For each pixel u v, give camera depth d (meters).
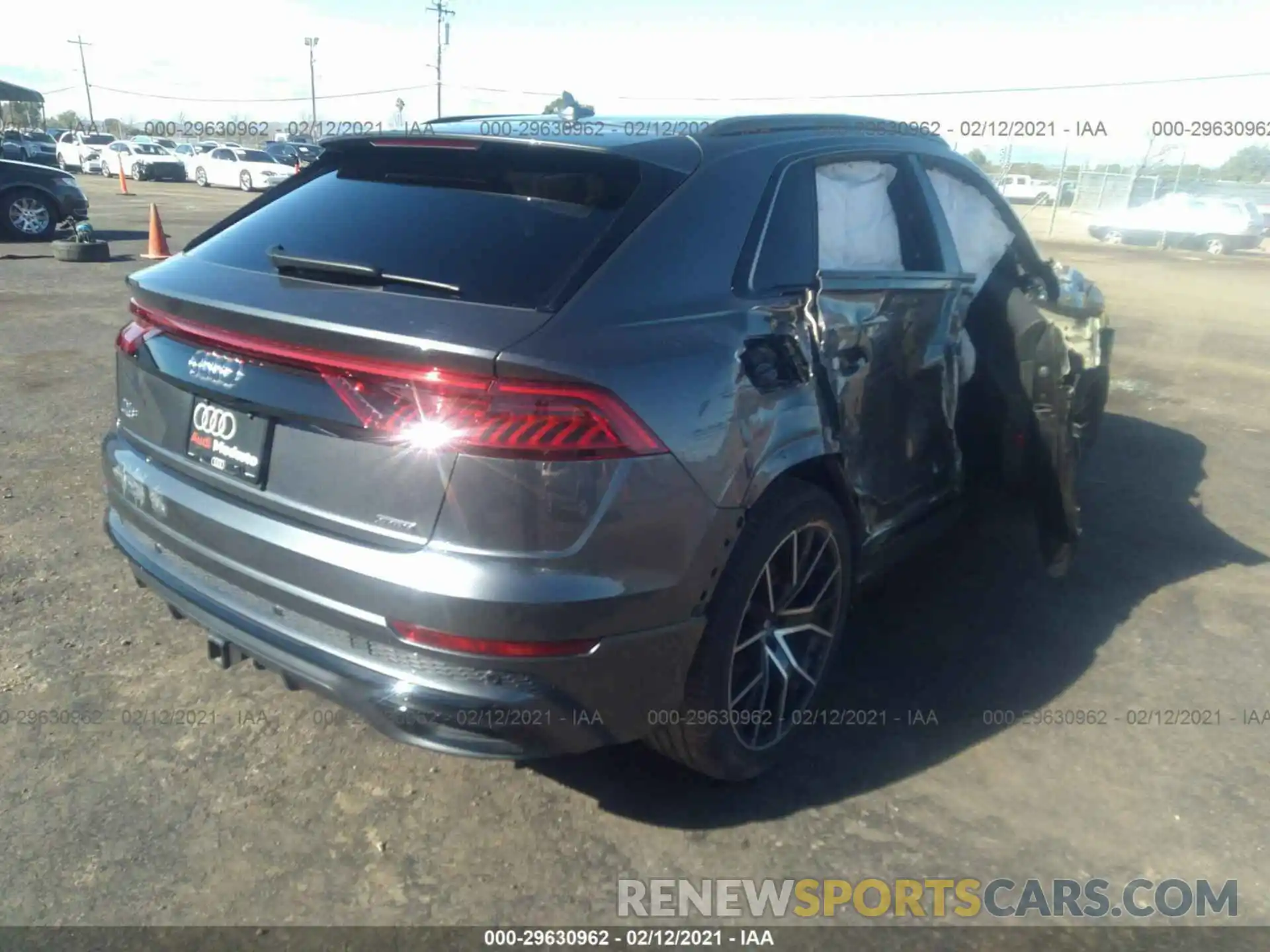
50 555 4.12
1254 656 3.72
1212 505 5.23
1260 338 10.44
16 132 44.69
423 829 2.70
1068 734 3.21
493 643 2.20
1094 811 2.86
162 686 3.28
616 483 2.24
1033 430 3.67
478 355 2.12
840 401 2.98
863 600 4.07
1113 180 33.22
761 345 2.68
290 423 2.40
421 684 2.27
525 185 2.73
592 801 2.83
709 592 2.50
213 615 2.59
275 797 2.79
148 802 2.75
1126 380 8.03
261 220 2.96
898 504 3.42
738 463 2.52
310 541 2.36
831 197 3.21
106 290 10.24
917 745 3.14
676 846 2.67
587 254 2.46
